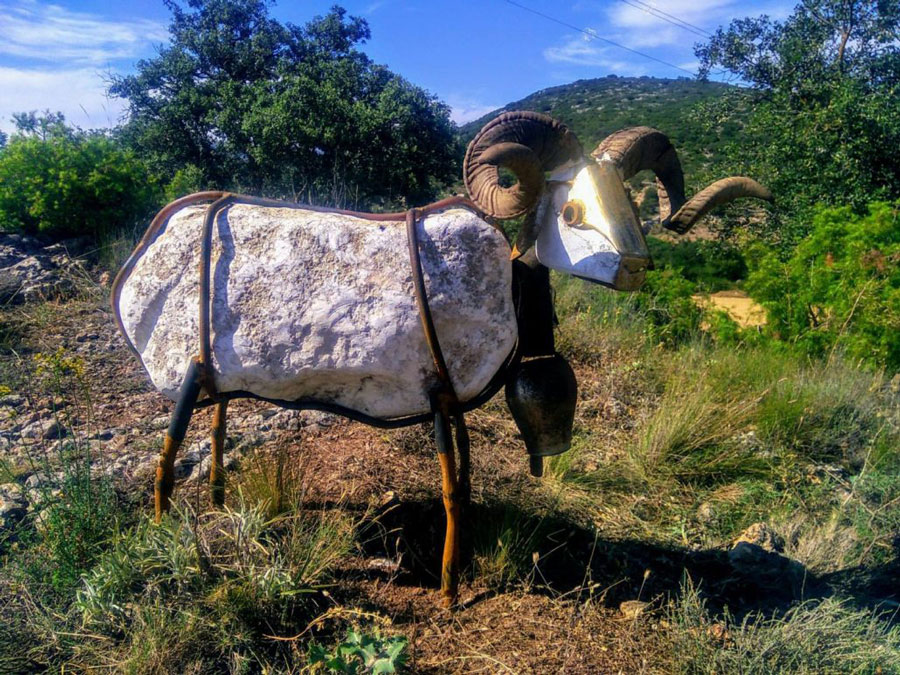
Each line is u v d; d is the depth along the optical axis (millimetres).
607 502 4301
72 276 6695
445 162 14750
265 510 3436
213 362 3031
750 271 8375
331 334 2939
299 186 12836
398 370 2953
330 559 3174
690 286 7914
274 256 3012
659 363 6371
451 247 2918
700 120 14805
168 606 2877
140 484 3820
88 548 3176
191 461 4062
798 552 3893
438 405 3002
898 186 11109
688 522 4195
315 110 13461
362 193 13227
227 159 15516
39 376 5133
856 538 3986
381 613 3062
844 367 6652
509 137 2801
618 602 3342
